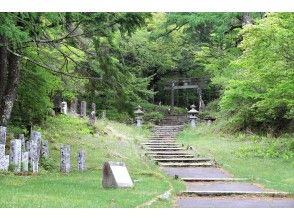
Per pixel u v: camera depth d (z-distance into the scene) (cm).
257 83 2116
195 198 1299
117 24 1402
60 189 1206
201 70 4322
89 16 1325
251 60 1733
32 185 1245
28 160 1534
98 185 1352
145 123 3881
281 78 1769
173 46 4138
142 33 3731
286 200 1273
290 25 1549
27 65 1858
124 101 1648
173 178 1666
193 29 3566
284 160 2027
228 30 2984
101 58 1523
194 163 2077
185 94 5038
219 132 2977
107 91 1639
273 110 2492
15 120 2125
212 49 3234
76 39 1681
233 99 2630
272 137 2620
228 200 1267
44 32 1391
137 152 2350
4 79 1667
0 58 1650
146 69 4322
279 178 1664
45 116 2398
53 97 2756
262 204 1195
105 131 2744
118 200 1095
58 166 1703
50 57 1812
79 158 1689
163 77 4581
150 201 1125
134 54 3956
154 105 4481
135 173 1706
